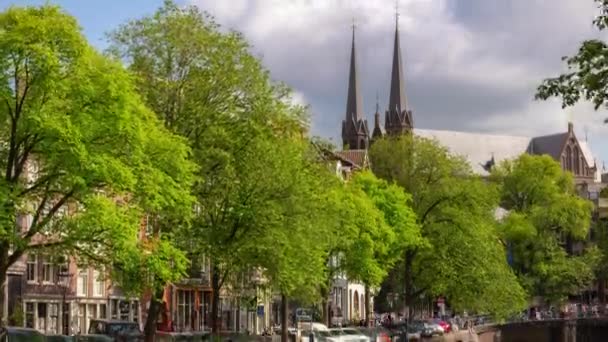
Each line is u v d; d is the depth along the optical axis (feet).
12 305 225.15
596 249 472.03
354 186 277.23
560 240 518.37
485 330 410.52
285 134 191.01
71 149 135.95
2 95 138.82
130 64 184.75
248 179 183.11
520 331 448.65
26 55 139.03
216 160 182.70
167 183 151.94
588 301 646.74
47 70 139.54
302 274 188.96
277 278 185.57
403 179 325.83
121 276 150.82
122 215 143.95
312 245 190.08
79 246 147.64
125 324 202.69
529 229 453.58
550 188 501.56
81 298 251.19
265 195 183.62
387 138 345.72
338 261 273.75
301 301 280.51
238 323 319.88
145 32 185.06
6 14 143.33
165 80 184.85
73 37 143.02
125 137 145.07
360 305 447.83
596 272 514.27
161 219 173.88
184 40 184.55
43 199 144.36
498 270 305.12
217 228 183.01
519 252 459.32
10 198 136.67
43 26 140.46
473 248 303.07
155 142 153.07
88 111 142.00
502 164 538.47
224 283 211.61
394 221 287.07
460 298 306.35
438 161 327.47
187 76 184.96
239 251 182.70
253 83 187.01
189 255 183.01
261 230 182.19
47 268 239.50
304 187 187.73
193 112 183.42
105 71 147.23
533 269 458.50
